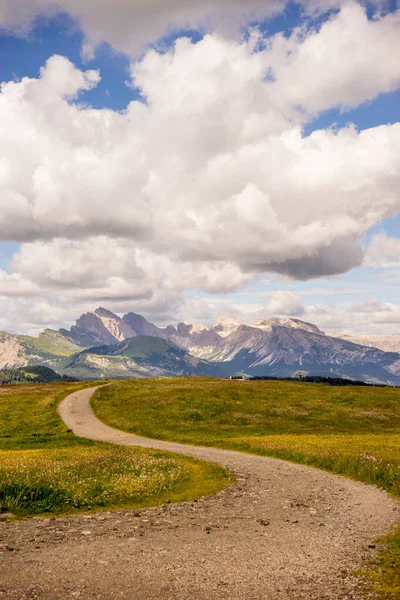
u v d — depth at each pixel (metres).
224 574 11.41
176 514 18.52
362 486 26.73
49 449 42.25
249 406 79.81
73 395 99.69
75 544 13.78
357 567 12.05
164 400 84.62
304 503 21.50
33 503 18.80
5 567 11.55
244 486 26.03
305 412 76.62
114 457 32.22
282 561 12.53
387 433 63.62
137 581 10.80
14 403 89.94
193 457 39.12
